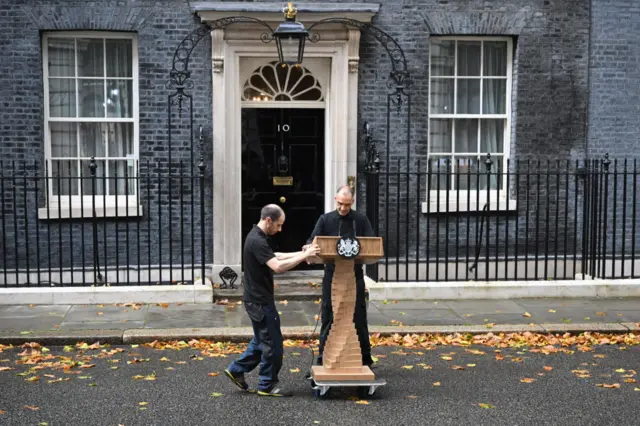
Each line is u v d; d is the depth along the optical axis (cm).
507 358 760
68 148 1041
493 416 594
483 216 1015
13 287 959
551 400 632
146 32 1011
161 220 1033
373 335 827
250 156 1068
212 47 1011
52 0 991
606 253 1094
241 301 966
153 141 1023
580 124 1081
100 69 1038
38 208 1004
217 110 1018
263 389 636
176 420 578
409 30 1046
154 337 805
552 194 1084
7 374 690
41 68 1008
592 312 927
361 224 689
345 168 1040
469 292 991
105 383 667
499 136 1098
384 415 595
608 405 621
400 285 984
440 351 785
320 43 1026
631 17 1077
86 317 877
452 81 1092
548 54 1070
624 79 1080
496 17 1058
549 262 1088
